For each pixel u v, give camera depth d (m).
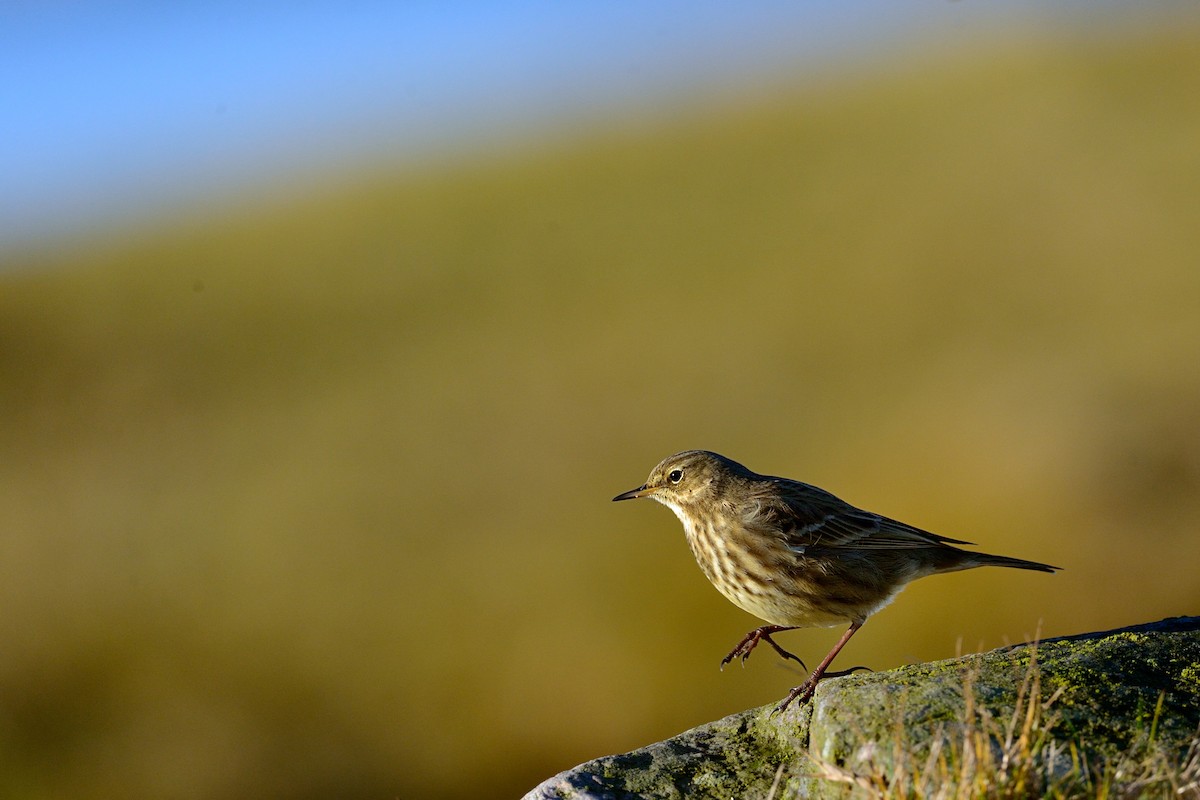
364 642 18.78
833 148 36.66
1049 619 15.71
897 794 4.61
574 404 24.20
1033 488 17.41
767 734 5.93
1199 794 4.50
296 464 24.31
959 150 32.66
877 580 7.71
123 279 37.75
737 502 7.95
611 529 19.81
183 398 29.25
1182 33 37.22
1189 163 27.53
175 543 22.14
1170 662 5.60
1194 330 20.72
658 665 16.89
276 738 17.72
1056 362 20.83
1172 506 16.78
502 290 32.34
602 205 37.28
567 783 5.59
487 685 17.67
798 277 27.75
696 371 24.59
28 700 18.94
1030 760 4.59
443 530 20.86
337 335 31.66
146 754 18.14
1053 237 25.67
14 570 21.77
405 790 16.91
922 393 21.34
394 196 41.97
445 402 25.39
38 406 29.11
